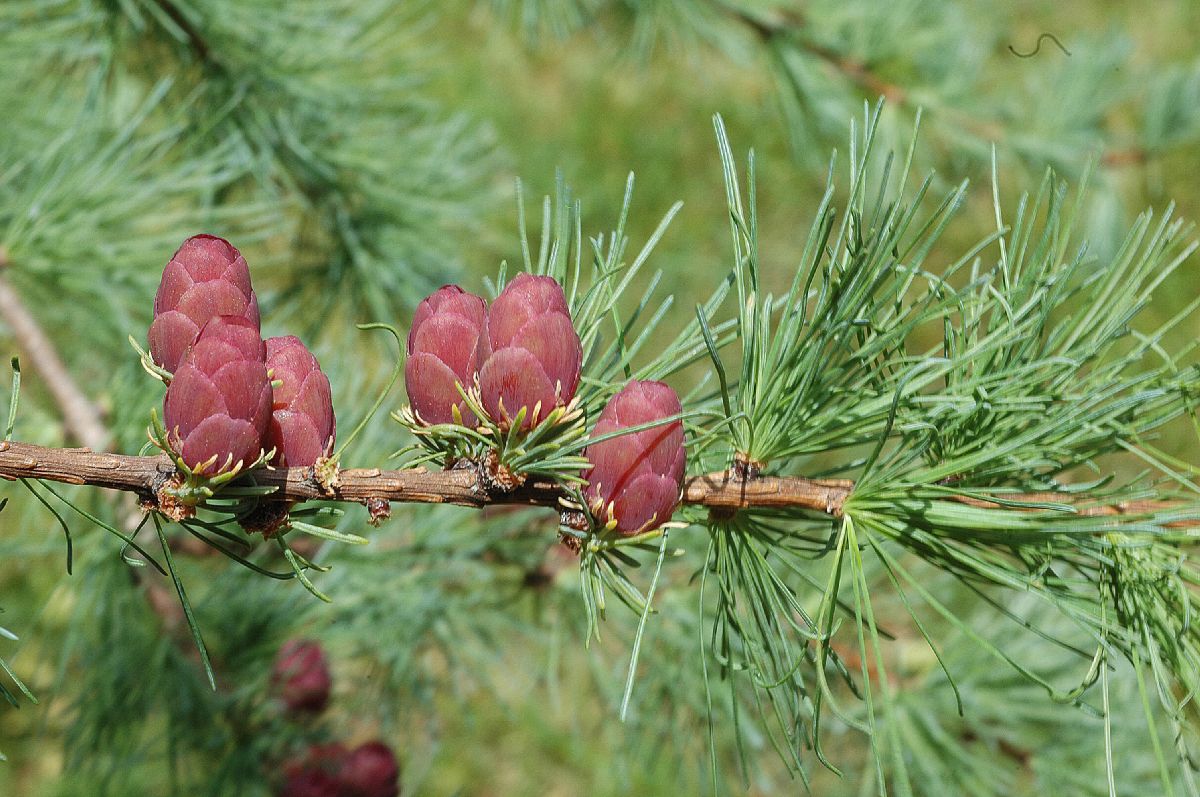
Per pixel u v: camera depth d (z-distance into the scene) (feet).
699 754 2.24
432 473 1.62
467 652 2.22
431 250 2.63
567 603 2.23
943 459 1.69
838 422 1.67
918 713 2.11
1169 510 1.67
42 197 2.07
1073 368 1.66
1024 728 2.12
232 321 1.56
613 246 1.66
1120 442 1.68
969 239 5.49
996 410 1.67
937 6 3.00
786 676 1.63
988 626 2.15
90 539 2.03
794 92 2.96
